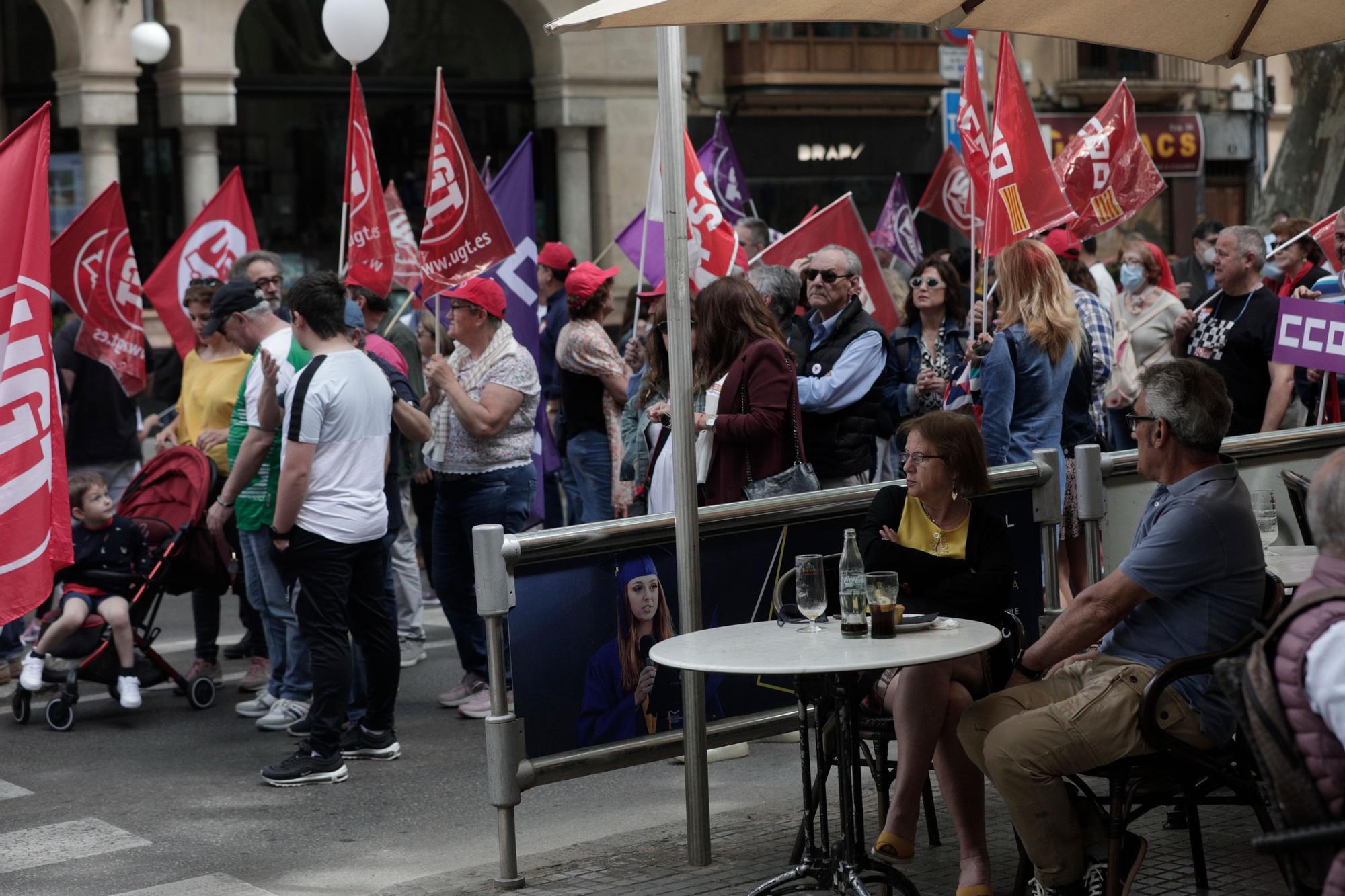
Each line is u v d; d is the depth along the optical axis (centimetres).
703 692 604
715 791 732
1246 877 554
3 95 2386
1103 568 711
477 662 902
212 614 977
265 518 851
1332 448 808
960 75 2925
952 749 544
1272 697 343
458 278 1019
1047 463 690
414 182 2614
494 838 683
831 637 516
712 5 505
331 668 768
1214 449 518
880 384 825
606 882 589
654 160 1088
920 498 575
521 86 2670
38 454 574
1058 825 508
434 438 879
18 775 804
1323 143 2228
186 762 822
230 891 621
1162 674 484
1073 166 1175
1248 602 512
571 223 2667
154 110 2419
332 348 768
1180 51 657
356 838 690
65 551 587
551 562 589
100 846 684
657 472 756
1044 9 602
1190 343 980
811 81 2809
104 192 1134
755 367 725
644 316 1098
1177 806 582
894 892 560
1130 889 544
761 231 1198
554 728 592
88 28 2275
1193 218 3192
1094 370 1020
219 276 1269
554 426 1227
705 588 622
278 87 2483
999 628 570
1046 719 502
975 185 1049
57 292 1129
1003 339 813
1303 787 339
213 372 1020
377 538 775
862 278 1147
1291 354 868
